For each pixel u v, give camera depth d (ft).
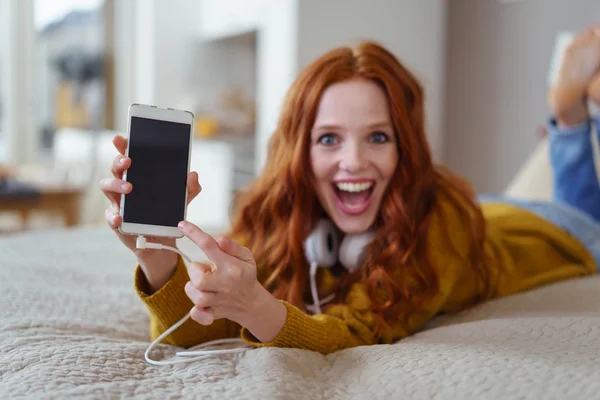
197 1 15.93
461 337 2.89
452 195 3.84
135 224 2.57
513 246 4.50
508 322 3.03
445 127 11.44
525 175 6.98
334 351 2.91
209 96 16.25
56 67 15.99
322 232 3.42
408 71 3.69
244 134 15.43
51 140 16.01
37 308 3.59
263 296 2.60
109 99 16.53
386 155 3.36
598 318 3.00
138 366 2.64
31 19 15.55
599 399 2.07
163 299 2.91
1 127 15.51
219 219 13.66
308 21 10.64
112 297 4.03
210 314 2.42
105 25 16.34
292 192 3.56
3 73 15.42
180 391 2.31
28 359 2.60
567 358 2.45
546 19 9.34
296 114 3.46
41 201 10.62
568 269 4.67
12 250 5.37
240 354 2.75
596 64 5.82
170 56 15.78
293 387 2.29
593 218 5.88
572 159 5.91
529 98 9.70
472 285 3.84
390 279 3.23
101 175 14.28
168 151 2.63
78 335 3.16
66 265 4.89
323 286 3.56
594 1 8.59
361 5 10.91
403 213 3.37
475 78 10.72
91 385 2.29
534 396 2.13
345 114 3.30
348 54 3.48
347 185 3.35
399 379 2.37
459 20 11.06
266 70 11.72
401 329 3.28
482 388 2.21
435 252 3.49
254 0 12.43
